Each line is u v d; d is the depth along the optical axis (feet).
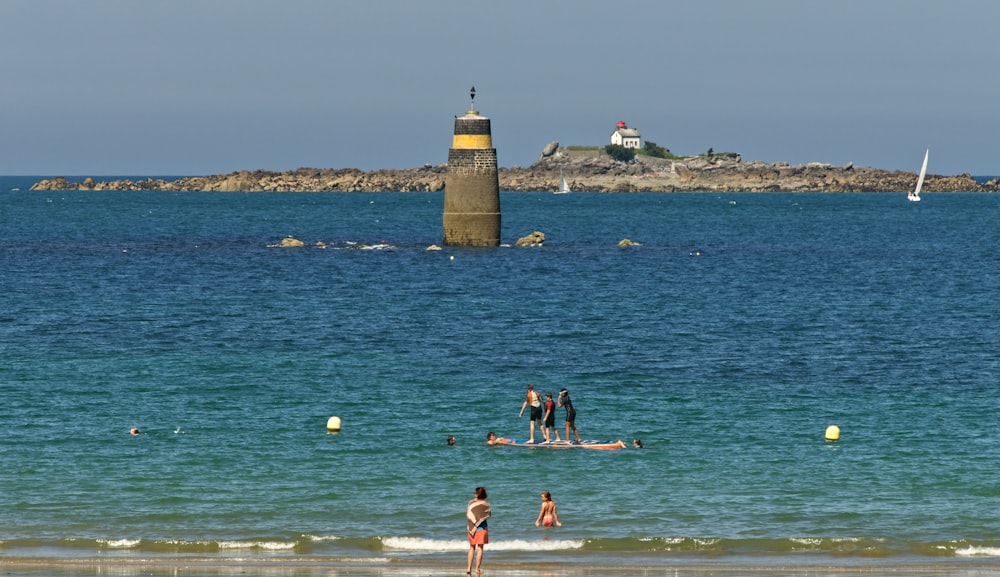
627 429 370.94
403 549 260.21
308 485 306.14
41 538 263.29
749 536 269.44
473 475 317.42
